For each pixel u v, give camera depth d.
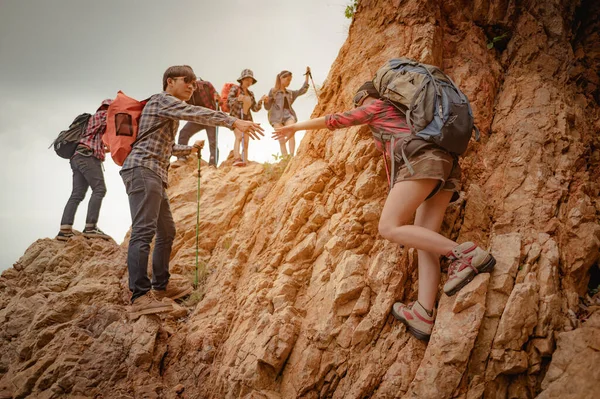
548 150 4.02
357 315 3.64
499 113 4.44
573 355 2.88
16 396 4.22
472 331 3.10
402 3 4.95
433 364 3.11
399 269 3.69
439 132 3.31
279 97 7.75
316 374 3.56
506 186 3.93
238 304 4.62
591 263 3.45
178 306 5.03
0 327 5.27
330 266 4.02
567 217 3.62
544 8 4.91
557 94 4.36
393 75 3.63
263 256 4.76
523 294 3.12
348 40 5.42
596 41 4.98
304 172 4.86
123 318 4.60
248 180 6.65
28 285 5.84
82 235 6.27
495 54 4.91
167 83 5.02
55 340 4.61
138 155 4.72
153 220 4.71
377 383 3.33
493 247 3.49
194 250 5.97
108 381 4.16
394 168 3.54
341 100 4.96
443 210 3.62
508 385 3.05
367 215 3.98
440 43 4.72
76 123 6.51
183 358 4.44
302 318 3.90
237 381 3.78
